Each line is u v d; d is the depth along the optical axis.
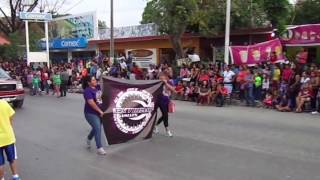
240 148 9.48
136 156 9.08
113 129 10.09
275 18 26.05
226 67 18.80
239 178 7.28
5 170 8.23
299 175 7.36
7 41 41.00
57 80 23.88
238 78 18.33
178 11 23.22
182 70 21.02
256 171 7.67
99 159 8.95
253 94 17.67
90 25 36.41
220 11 24.45
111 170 8.08
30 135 11.84
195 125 12.61
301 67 17.31
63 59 39.75
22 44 40.25
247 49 19.34
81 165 8.52
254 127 12.05
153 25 30.05
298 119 13.52
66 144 10.55
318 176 7.29
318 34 19.27
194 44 27.00
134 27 31.89
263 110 16.09
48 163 8.76
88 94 9.23
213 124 12.73
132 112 10.35
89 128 12.61
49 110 17.06
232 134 11.09
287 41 20.38
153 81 10.73
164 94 10.98
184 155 9.01
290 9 27.44
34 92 25.31
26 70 29.80
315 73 15.62
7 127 6.99
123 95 10.18
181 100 20.09
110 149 9.82
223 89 17.75
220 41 25.89
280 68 17.44
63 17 39.88
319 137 10.48
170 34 24.38
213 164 8.23
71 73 27.83
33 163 8.78
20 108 18.11
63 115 15.42
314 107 15.46
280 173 7.51
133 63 25.67
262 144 9.82
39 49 40.31
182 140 10.51
